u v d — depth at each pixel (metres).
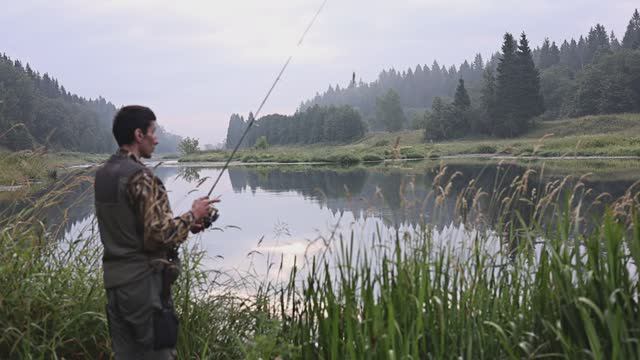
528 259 2.64
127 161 2.21
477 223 2.96
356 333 2.32
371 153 63.75
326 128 145.00
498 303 2.61
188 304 3.12
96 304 2.99
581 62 179.12
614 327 1.95
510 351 2.18
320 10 2.86
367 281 2.40
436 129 97.56
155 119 2.34
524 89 89.94
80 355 2.95
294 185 25.67
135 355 2.21
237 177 34.72
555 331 2.14
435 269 2.52
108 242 2.19
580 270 2.25
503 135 90.19
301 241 8.61
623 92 97.00
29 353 2.64
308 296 2.70
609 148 46.56
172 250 2.31
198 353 2.99
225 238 9.64
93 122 155.75
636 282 2.25
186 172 4.30
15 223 3.25
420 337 2.37
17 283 2.91
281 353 2.42
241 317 3.31
